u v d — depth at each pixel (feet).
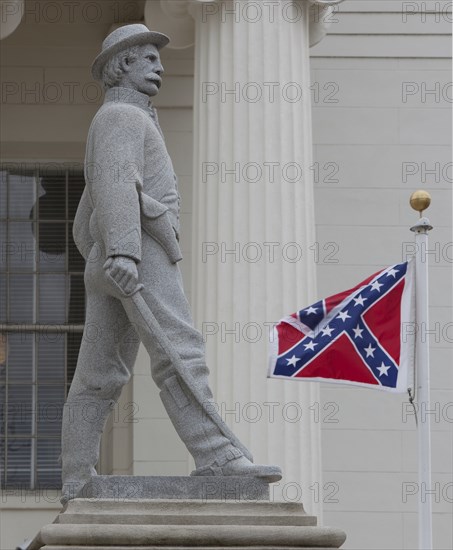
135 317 67.82
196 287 107.65
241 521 63.26
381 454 125.08
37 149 133.08
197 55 112.27
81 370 69.77
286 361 88.84
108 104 71.36
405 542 123.65
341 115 131.75
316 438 104.58
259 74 109.50
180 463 124.26
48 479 127.85
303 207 108.17
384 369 88.74
